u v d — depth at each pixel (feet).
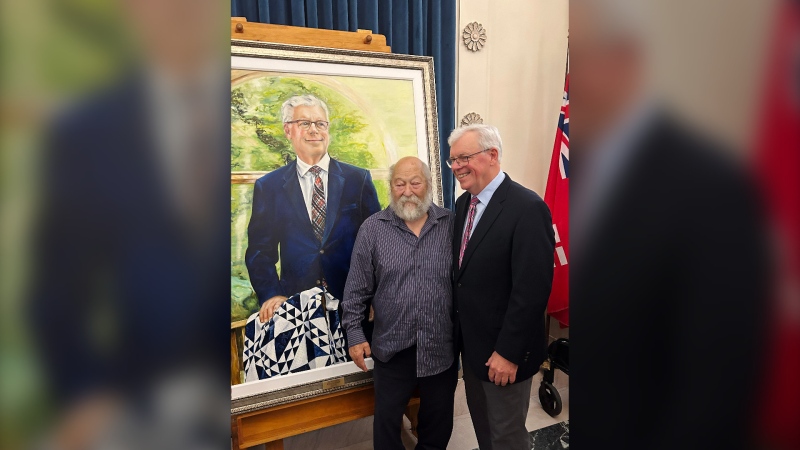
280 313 6.07
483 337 5.28
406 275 5.58
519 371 5.08
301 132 6.40
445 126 8.25
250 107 6.19
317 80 6.54
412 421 6.81
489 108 8.82
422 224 5.86
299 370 6.03
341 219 6.50
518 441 5.42
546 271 4.99
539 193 9.40
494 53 8.68
